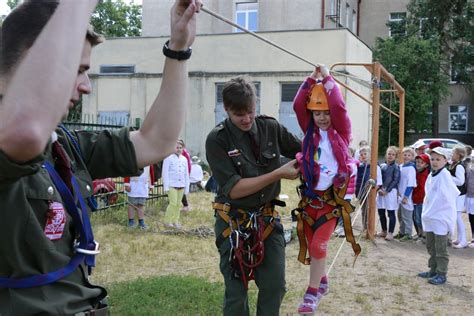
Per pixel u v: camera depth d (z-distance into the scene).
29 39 1.02
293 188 16.56
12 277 1.42
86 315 1.54
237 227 3.52
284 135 3.73
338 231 9.77
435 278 6.90
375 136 9.12
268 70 21.69
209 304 5.45
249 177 3.47
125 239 9.14
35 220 1.43
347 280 6.91
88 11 1.09
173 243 8.91
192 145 22.66
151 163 1.88
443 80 30.83
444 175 6.86
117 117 23.16
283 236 3.66
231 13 25.48
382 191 9.69
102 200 11.45
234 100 3.32
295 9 24.77
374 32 35.16
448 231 6.89
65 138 1.74
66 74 1.04
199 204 13.41
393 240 9.66
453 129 36.12
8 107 1.01
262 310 3.58
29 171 1.13
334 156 3.67
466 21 31.41
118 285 6.10
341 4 29.14
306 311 3.72
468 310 5.86
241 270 3.46
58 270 1.49
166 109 1.86
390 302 6.04
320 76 3.70
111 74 23.47
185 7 1.83
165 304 5.41
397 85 10.77
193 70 22.59
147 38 23.06
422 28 32.31
